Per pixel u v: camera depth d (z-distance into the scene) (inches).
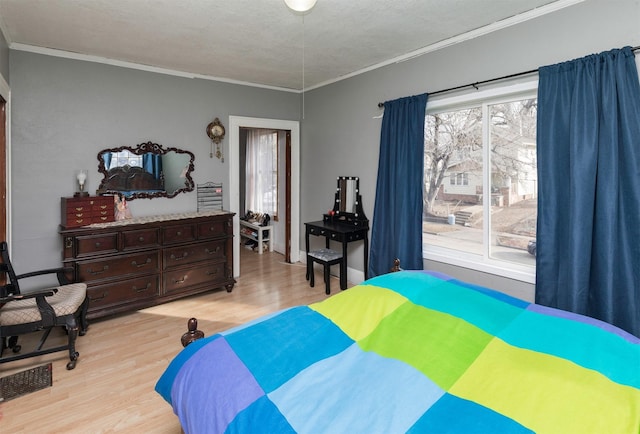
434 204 135.1
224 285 153.8
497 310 64.7
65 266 117.1
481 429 38.7
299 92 191.6
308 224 167.8
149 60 140.7
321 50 129.8
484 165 116.7
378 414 42.0
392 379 48.6
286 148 198.7
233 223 168.2
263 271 188.1
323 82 175.3
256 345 56.8
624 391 44.0
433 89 125.3
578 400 42.2
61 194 130.9
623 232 84.0
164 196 154.2
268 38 118.0
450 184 129.2
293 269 191.6
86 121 134.6
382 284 77.4
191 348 57.9
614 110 83.0
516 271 106.0
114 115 140.4
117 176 142.1
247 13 99.5
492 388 45.7
